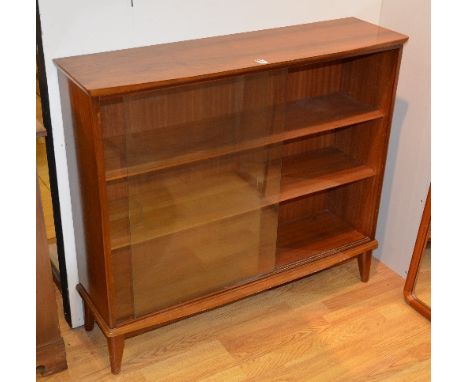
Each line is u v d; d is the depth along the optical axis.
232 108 1.91
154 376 2.07
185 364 2.12
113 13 1.85
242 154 2.00
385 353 2.19
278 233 2.50
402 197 2.50
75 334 2.25
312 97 2.34
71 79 1.70
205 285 2.15
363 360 2.15
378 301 2.45
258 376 2.08
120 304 2.01
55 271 2.35
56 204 2.06
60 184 2.03
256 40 2.03
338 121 2.14
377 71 2.20
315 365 2.13
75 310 2.26
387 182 2.56
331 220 2.59
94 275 2.03
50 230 2.29
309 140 2.44
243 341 2.23
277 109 1.97
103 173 1.74
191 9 1.97
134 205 1.88
